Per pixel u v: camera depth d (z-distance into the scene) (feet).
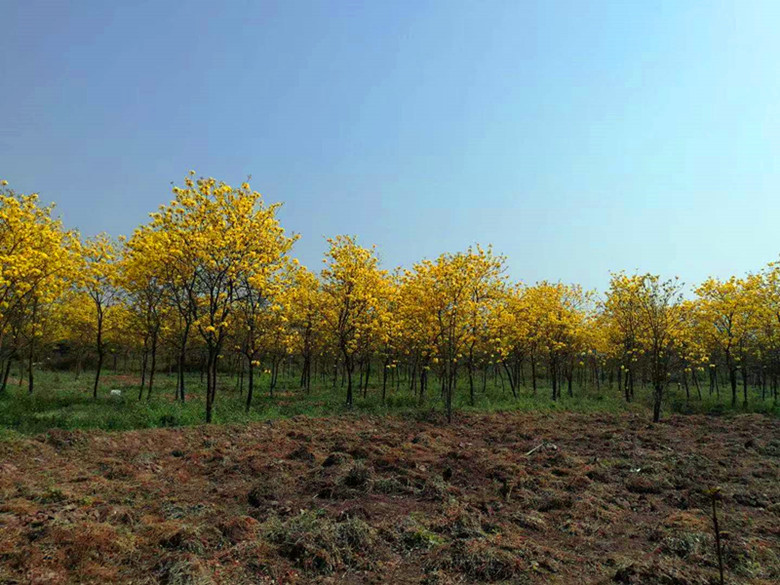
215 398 70.44
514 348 88.94
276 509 26.55
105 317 84.28
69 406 57.47
